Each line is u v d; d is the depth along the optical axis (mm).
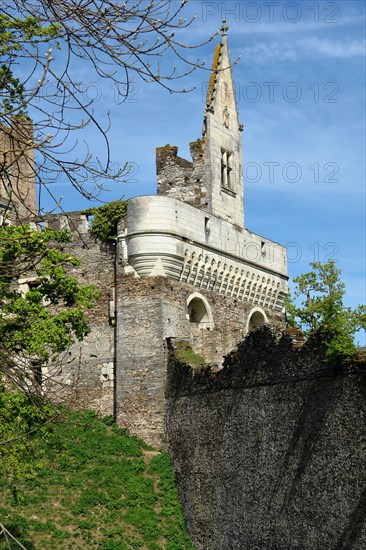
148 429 49906
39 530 41531
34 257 21500
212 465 43844
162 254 51625
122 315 52000
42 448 35688
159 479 46812
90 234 54344
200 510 44250
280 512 38000
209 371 45281
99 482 45562
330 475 35219
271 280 60031
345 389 34875
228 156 59375
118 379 51375
